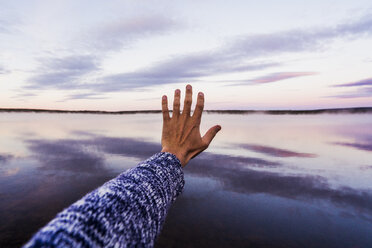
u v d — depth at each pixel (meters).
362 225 2.88
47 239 0.23
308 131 15.34
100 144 9.07
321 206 3.41
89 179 4.57
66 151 7.50
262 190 4.04
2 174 4.89
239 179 4.66
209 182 4.46
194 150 0.66
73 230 0.26
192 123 0.68
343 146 8.69
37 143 9.39
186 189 4.08
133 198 0.38
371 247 2.46
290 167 5.62
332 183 4.43
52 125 21.75
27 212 3.18
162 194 0.45
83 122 27.33
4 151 7.45
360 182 4.48
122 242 0.30
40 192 3.90
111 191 0.36
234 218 3.05
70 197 3.70
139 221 0.35
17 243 2.50
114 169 5.29
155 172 0.49
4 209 3.26
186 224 2.90
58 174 4.90
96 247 0.26
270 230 2.77
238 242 2.54
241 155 7.08
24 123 24.86
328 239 2.60
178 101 0.70
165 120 0.69
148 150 7.67
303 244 2.51
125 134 13.17
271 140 10.73
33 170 5.20
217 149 8.23
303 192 3.96
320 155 7.09
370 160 6.30
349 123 22.86
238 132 14.81
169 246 2.47
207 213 3.18
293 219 3.03
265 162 6.12
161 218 0.41
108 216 0.31
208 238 2.61
